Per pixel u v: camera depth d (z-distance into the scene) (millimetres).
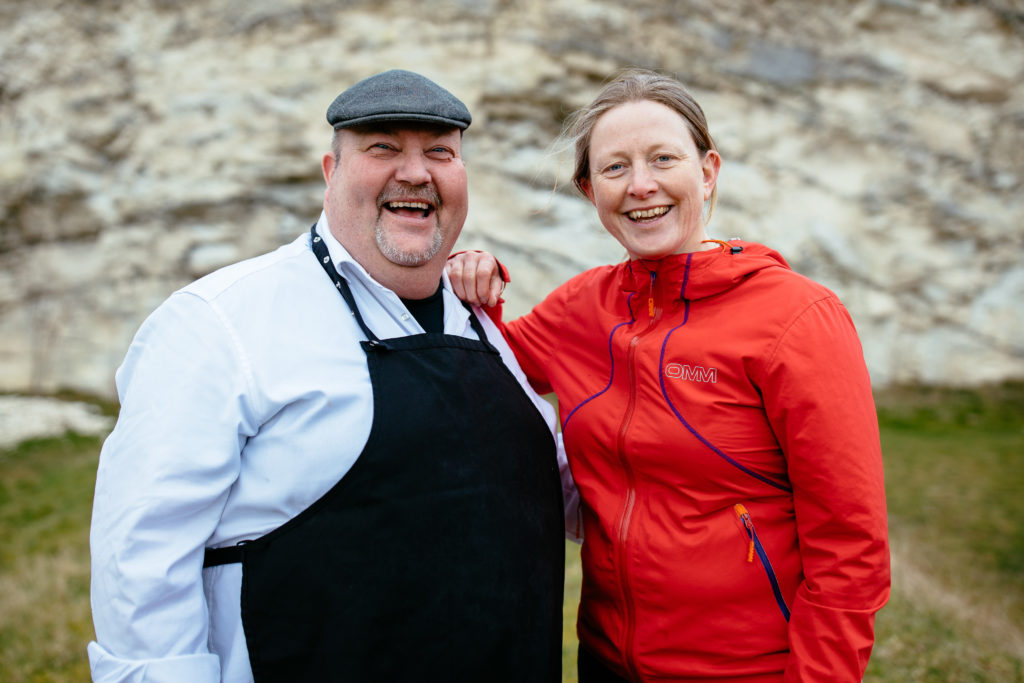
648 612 1877
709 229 10164
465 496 1813
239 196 10414
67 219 10586
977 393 9938
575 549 5566
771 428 1824
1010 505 6262
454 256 2287
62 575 5152
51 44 10797
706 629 1830
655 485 1896
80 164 10609
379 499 1746
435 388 1854
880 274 10477
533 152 10320
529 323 2340
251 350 1763
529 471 1979
